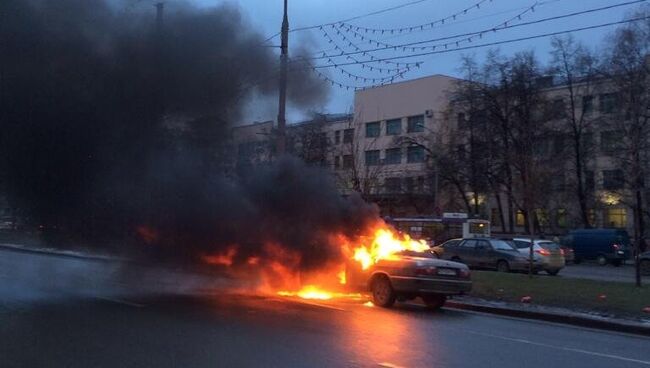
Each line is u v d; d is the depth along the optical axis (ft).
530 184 90.53
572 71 161.17
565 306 44.34
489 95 158.30
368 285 45.39
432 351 27.68
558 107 157.28
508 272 80.02
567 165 162.91
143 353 25.53
